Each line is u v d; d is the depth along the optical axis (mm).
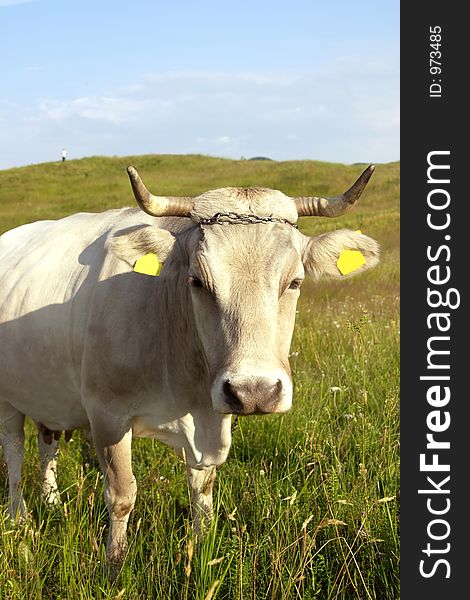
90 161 58250
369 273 14969
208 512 4547
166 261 4074
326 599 3717
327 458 4953
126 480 4355
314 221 27469
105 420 4355
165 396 4266
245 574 3562
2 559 3688
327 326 9672
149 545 4094
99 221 5125
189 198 3906
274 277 3529
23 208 40969
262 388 3227
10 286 5098
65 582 3645
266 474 5062
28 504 5121
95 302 4426
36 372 4898
